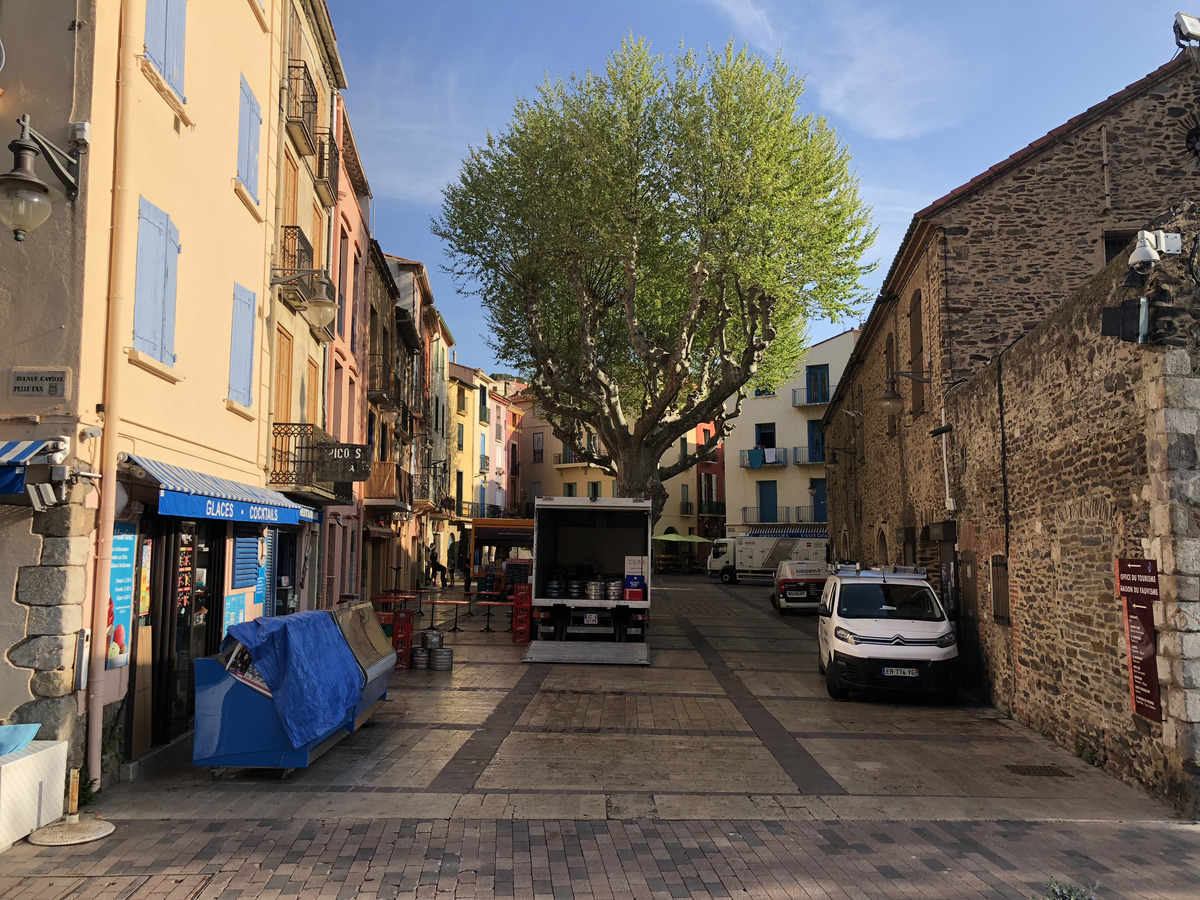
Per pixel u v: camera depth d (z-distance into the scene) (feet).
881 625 38.52
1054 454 30.01
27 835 18.75
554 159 69.10
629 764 26.22
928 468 49.65
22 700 20.33
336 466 39.58
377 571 80.43
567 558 64.95
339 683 25.43
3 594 20.57
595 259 70.79
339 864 17.52
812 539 120.06
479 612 81.51
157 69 24.64
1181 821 21.07
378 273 75.77
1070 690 28.78
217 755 22.94
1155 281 22.88
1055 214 47.19
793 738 30.37
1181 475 22.26
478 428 169.17
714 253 63.82
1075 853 18.70
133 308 23.32
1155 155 46.83
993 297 46.93
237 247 33.27
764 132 63.00
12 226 17.71
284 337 42.47
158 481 22.66
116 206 22.45
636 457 75.10
